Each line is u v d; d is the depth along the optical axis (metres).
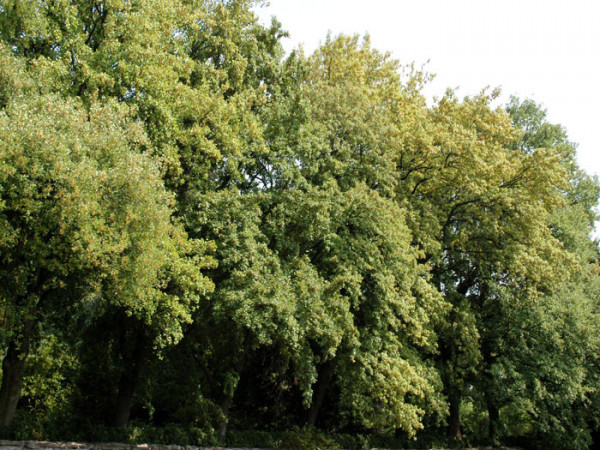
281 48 28.44
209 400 23.83
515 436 39.66
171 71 20.75
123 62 19.36
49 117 15.44
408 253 25.94
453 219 33.31
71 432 20.09
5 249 15.29
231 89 24.89
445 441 33.50
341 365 24.27
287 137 23.91
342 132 26.31
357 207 24.20
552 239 33.06
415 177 31.47
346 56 34.94
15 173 14.48
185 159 22.06
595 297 39.62
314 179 25.22
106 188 15.95
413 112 32.00
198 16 23.09
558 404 33.12
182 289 19.12
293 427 26.75
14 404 17.66
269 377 28.20
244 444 24.62
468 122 33.12
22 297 16.33
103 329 22.84
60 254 15.36
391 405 25.17
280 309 19.59
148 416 26.08
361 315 25.41
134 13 19.95
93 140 16.05
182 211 21.28
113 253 15.91
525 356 32.88
